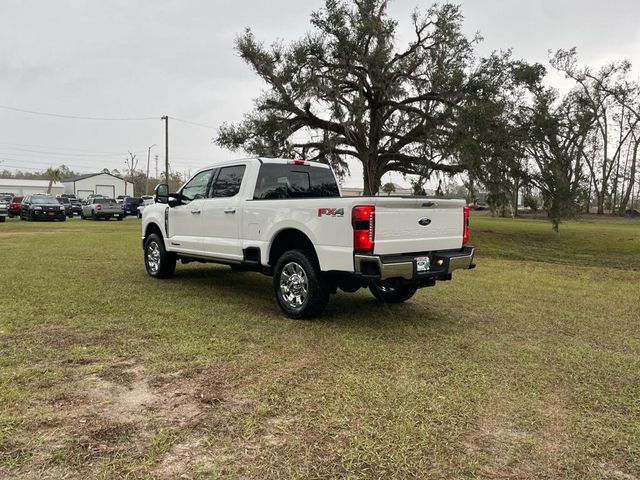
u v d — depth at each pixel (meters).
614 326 5.60
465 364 4.14
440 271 5.22
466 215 5.77
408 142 22.39
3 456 2.53
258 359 4.14
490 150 18.05
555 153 23.50
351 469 2.51
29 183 84.75
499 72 19.61
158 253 7.95
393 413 3.16
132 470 2.44
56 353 4.14
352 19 19.95
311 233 5.19
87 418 2.98
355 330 5.13
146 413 3.08
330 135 22.27
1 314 5.36
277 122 20.53
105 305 5.94
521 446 2.79
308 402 3.30
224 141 21.58
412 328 5.29
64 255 10.95
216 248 6.64
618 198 73.50
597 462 2.65
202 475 2.42
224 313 5.71
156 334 4.77
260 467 2.50
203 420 3.00
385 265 4.67
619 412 3.27
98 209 30.47
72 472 2.41
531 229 25.91
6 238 15.55
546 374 3.95
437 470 2.53
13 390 3.35
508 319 5.85
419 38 21.47
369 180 22.16
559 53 41.72
